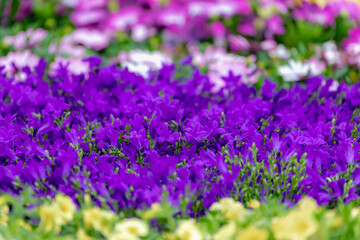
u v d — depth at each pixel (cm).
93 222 179
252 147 227
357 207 208
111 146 240
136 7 579
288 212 184
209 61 453
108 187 208
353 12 554
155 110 264
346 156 224
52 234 171
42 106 284
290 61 417
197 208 201
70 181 206
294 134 244
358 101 296
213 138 246
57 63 407
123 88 310
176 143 246
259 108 275
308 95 321
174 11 559
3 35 502
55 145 236
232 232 169
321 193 205
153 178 205
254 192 214
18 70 343
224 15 560
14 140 242
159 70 328
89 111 283
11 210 204
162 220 187
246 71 411
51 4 603
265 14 550
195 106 298
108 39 548
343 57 430
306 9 542
